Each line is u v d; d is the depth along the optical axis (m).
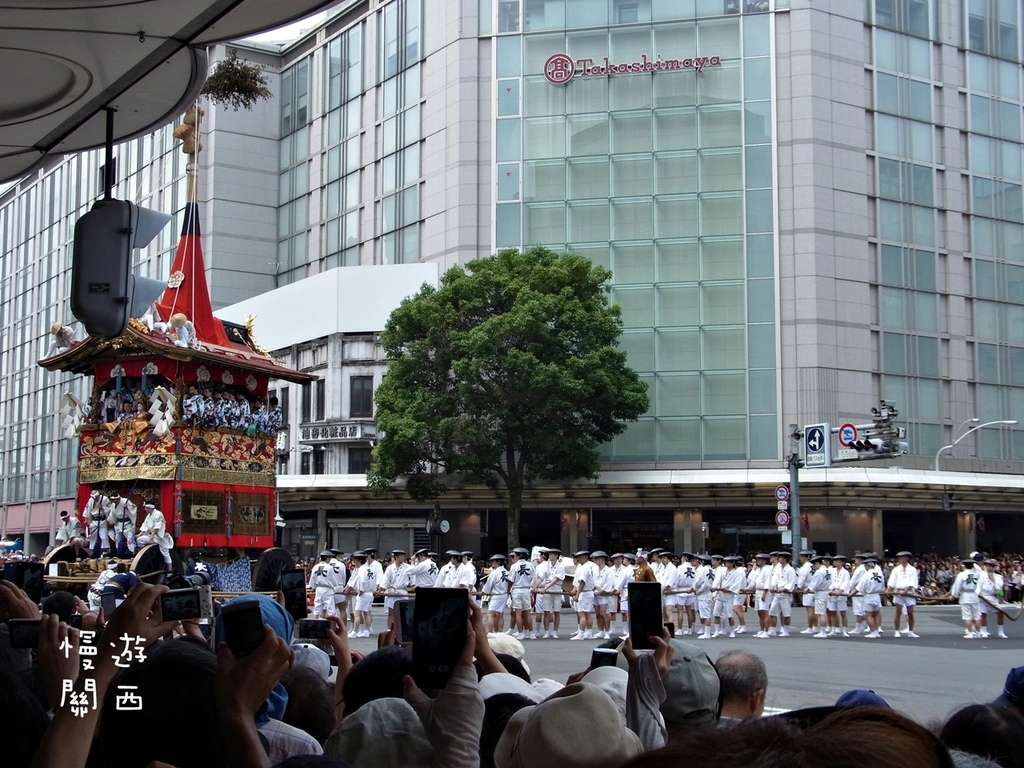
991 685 16.94
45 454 64.25
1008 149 52.44
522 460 43.53
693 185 49.16
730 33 49.41
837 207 48.28
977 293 50.94
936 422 49.16
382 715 3.71
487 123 51.31
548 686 5.79
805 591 28.27
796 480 33.72
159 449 16.33
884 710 1.71
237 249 60.53
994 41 52.66
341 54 59.28
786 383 47.31
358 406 52.00
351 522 52.03
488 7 51.75
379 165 56.25
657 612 4.36
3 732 3.49
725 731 1.65
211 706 3.84
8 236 72.25
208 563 17.06
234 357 17.08
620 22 50.38
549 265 43.72
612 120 50.06
